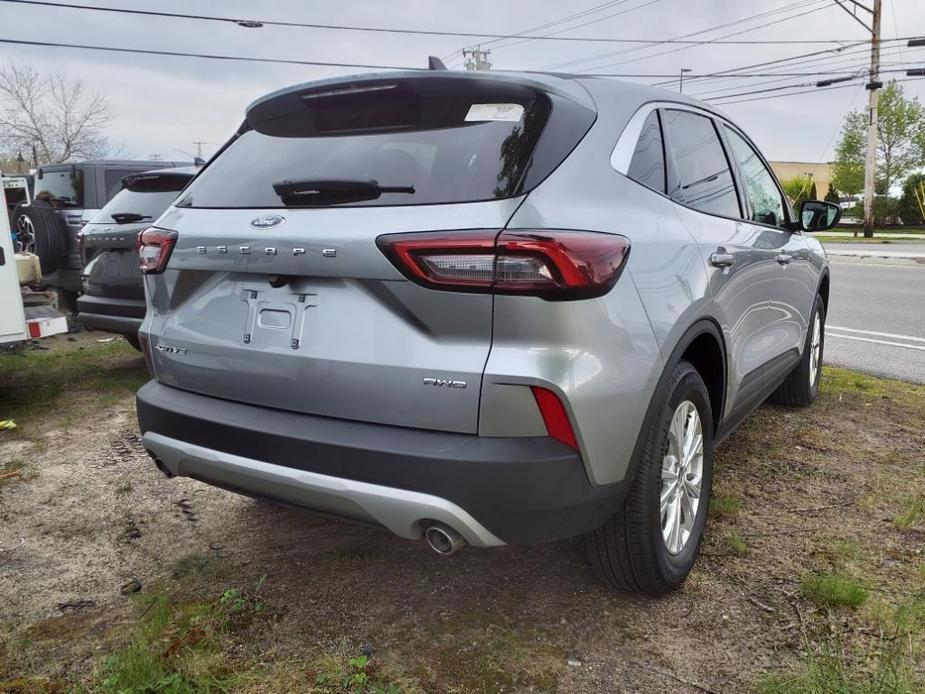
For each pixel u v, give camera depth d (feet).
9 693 7.64
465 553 10.51
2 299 17.03
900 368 22.30
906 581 9.59
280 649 8.33
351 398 7.56
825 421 16.42
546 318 6.97
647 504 8.38
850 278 48.91
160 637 8.52
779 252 13.29
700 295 9.27
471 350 7.07
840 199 175.42
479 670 7.96
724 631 8.63
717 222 10.86
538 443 7.11
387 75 8.45
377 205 7.62
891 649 8.15
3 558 10.54
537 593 9.47
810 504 11.99
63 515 11.96
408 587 9.63
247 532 11.27
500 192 7.32
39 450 15.11
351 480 7.41
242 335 8.37
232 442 8.14
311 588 9.62
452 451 7.02
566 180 7.79
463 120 8.15
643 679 7.82
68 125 145.07
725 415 11.07
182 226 9.07
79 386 20.26
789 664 8.01
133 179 20.16
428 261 7.04
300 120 9.23
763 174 14.06
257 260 8.08
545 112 8.09
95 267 19.92
